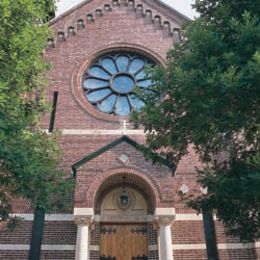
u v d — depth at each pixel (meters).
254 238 11.55
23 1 12.05
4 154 10.76
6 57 11.62
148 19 23.12
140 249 16.77
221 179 10.30
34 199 11.94
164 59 21.84
